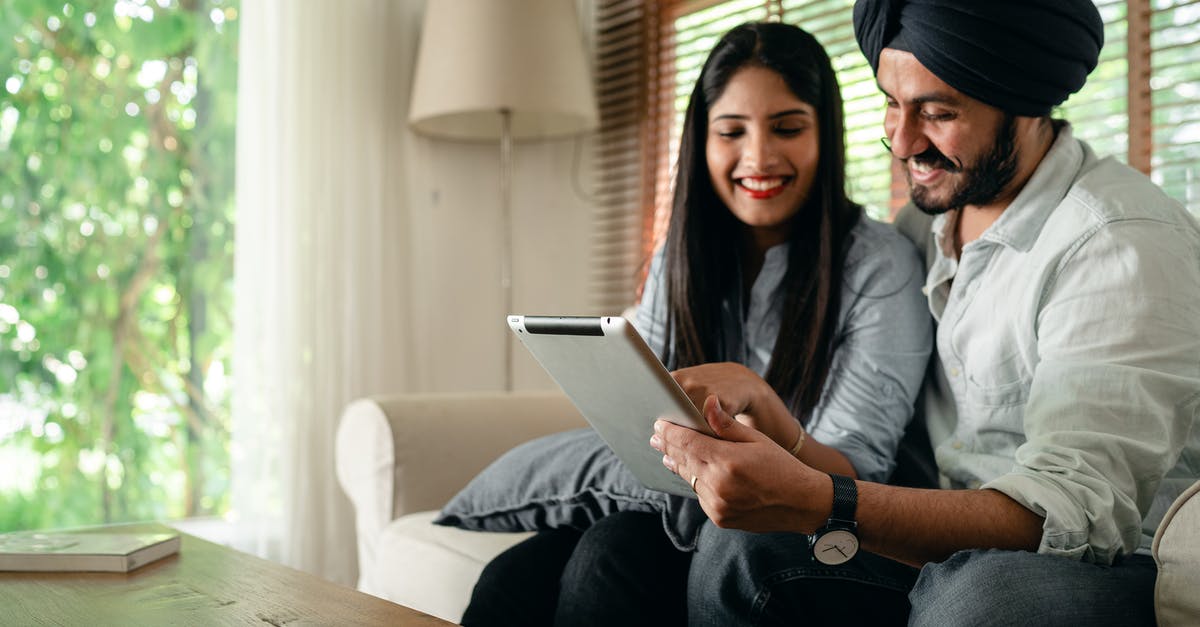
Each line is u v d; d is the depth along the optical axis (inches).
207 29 105.7
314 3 108.4
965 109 44.9
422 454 76.0
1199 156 71.8
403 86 115.3
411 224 115.6
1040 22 43.1
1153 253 41.2
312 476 106.0
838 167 56.0
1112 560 37.9
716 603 42.6
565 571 48.1
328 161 108.9
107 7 102.2
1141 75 74.5
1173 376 39.0
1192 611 31.4
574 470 53.8
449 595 61.9
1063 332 42.3
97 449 100.7
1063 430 39.7
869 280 53.6
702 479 39.0
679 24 114.2
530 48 105.2
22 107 98.4
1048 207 46.1
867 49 48.2
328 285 108.3
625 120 118.0
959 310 49.4
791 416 49.9
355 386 110.1
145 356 103.0
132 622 37.4
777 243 59.2
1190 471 43.3
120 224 102.3
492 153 121.7
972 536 37.8
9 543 48.8
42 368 98.7
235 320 104.0
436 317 117.3
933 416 53.0
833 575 41.9
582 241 122.3
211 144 105.6
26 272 98.1
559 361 39.9
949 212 51.7
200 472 104.8
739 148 56.2
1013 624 32.7
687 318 59.3
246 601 40.6
